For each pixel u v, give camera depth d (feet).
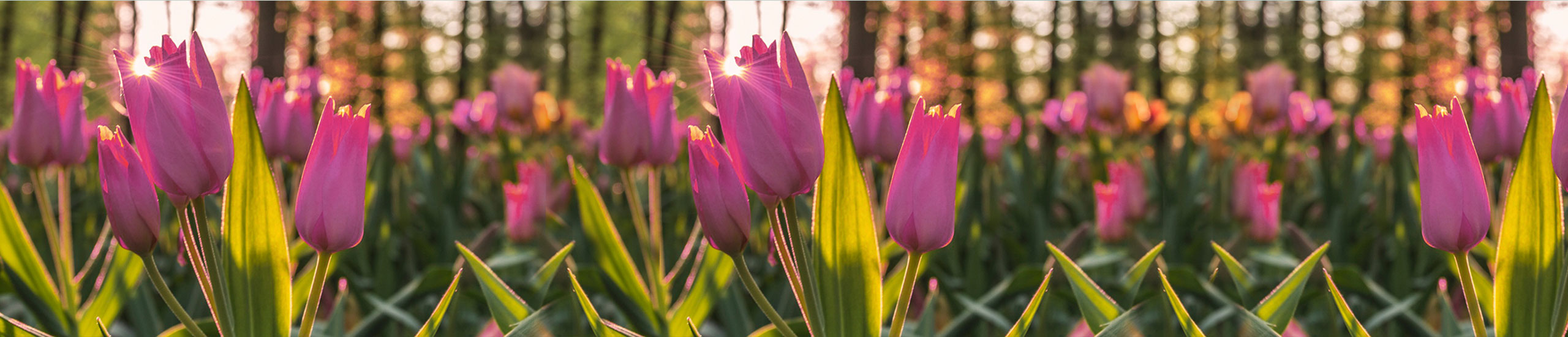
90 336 5.34
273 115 6.68
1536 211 3.05
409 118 17.95
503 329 4.60
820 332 3.14
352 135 3.11
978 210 8.71
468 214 11.24
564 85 14.10
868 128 5.47
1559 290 3.08
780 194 3.01
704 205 3.06
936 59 25.57
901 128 5.51
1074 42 16.74
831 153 3.06
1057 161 11.43
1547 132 3.01
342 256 8.14
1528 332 3.10
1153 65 15.79
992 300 6.54
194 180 2.98
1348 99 19.74
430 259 9.24
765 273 7.23
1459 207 3.00
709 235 3.08
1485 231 3.03
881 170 7.48
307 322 3.16
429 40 16.70
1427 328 5.77
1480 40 22.35
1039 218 9.37
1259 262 8.67
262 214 3.17
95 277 6.40
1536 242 3.07
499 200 12.18
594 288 6.10
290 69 19.66
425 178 9.66
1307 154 12.54
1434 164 3.06
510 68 11.19
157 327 6.06
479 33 13.65
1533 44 18.72
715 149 3.06
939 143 2.97
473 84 15.78
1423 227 3.13
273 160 6.81
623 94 5.10
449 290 3.63
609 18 15.89
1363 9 20.80
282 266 3.23
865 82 5.55
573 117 13.21
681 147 7.79
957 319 6.27
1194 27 15.84
